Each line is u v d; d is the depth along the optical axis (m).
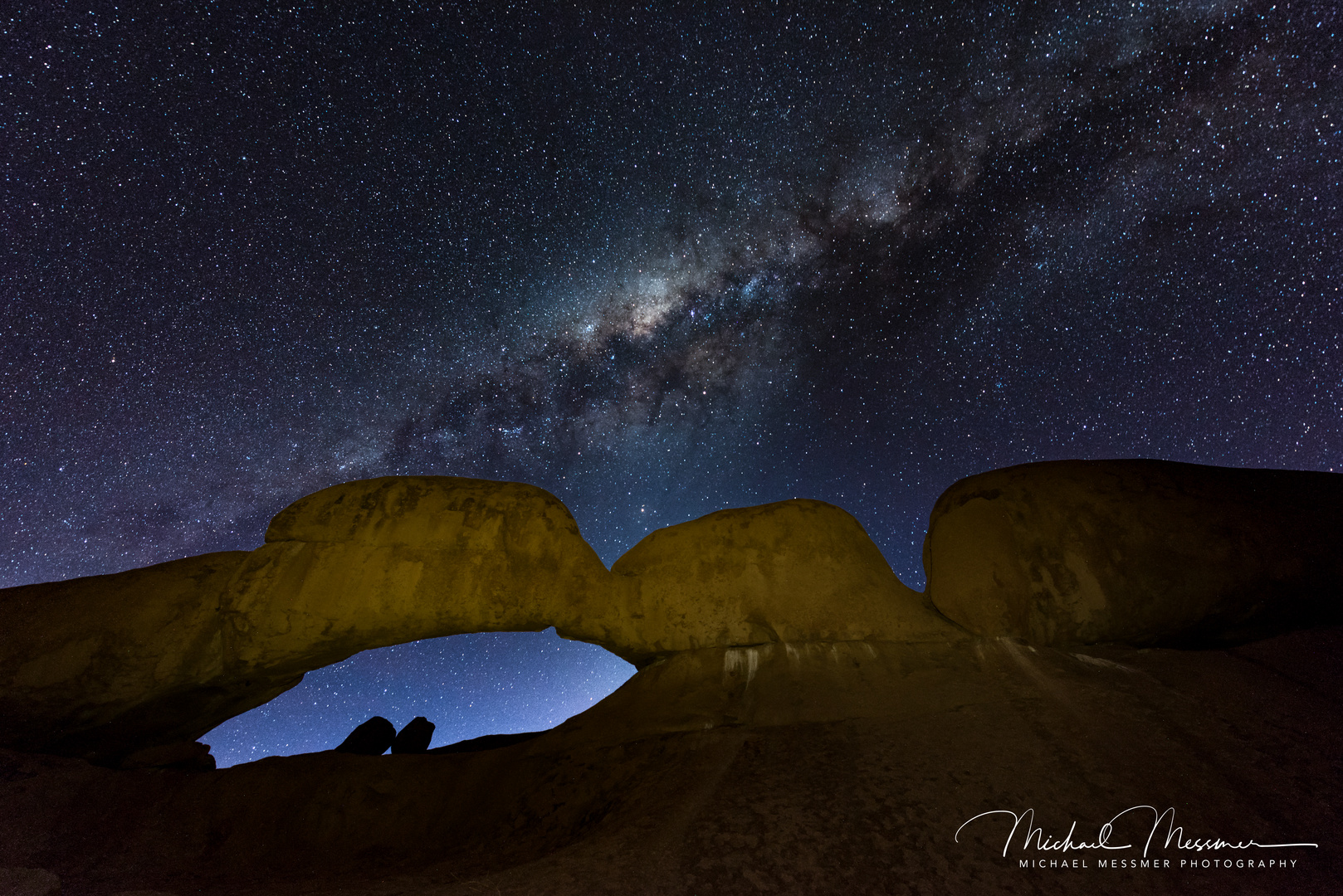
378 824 4.24
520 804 4.00
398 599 4.76
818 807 2.96
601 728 4.39
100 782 4.42
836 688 4.19
